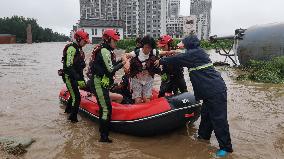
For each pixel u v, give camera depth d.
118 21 80.44
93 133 6.69
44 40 138.50
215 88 5.63
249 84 12.54
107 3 104.19
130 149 5.91
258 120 7.53
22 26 118.06
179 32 103.50
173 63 5.96
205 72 5.71
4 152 5.52
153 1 99.81
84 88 8.14
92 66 6.20
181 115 6.32
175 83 7.27
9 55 29.67
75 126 7.10
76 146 6.00
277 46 17.09
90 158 5.51
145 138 6.47
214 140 6.38
